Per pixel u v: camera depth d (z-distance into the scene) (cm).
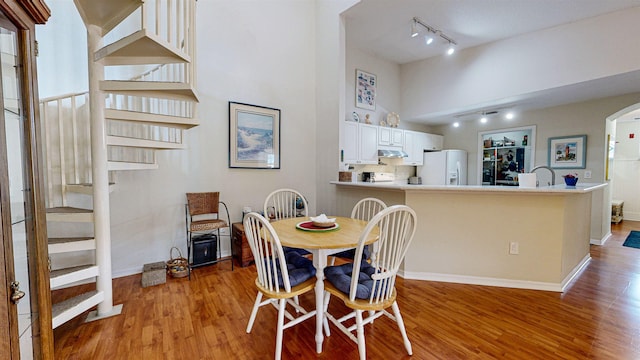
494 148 546
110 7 188
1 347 97
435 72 492
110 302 218
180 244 326
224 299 240
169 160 317
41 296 123
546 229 253
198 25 331
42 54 254
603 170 417
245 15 367
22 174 116
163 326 198
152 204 308
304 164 428
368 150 461
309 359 164
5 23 109
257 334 189
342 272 182
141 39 182
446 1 321
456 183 557
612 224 555
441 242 278
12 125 111
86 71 270
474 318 207
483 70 426
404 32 405
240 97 365
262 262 171
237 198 367
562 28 349
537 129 481
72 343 178
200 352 170
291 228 210
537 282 257
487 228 267
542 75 365
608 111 411
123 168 232
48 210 227
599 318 206
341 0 368
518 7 321
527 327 195
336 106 393
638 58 295
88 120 267
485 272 269
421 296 244
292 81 412
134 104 287
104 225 216
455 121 580
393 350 171
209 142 342
